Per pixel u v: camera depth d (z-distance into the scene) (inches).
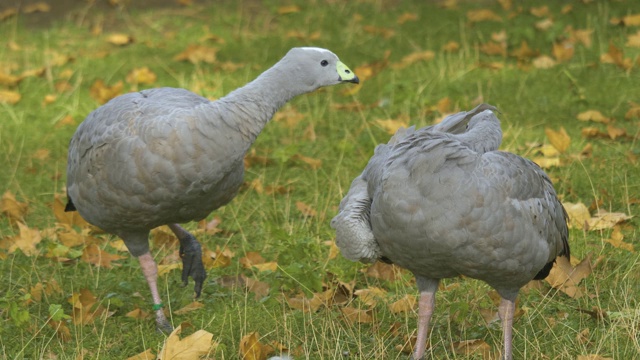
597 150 543.8
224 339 373.4
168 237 470.3
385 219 316.5
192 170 348.8
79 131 385.1
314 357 354.9
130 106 366.0
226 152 351.9
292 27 807.7
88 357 362.6
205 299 414.3
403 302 390.0
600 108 607.8
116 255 448.5
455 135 344.5
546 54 709.3
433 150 308.0
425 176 306.3
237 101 355.3
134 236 386.3
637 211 472.1
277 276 433.7
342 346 357.1
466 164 307.7
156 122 349.1
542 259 327.6
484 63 687.7
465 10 810.8
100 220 379.6
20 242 461.7
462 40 743.7
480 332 373.1
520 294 402.3
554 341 359.6
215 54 752.3
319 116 624.4
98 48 780.0
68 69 731.4
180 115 347.9
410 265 330.3
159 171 348.5
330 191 508.4
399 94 640.4
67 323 392.8
